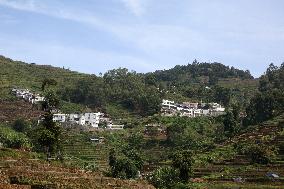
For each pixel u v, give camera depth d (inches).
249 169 4121.6
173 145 5979.3
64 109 7475.4
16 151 3085.6
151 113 7810.0
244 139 5319.9
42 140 3302.2
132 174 3897.6
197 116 7672.2
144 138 6314.0
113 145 5851.4
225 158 4699.8
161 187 3484.3
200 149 5477.4
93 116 7062.0
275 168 4104.3
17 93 7598.4
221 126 6476.4
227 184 3595.0
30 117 6673.2
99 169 4082.2
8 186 1902.1
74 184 2239.2
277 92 6510.8
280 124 5561.0
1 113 6712.6
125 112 7824.8
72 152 5201.8
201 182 3735.2
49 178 2236.7
